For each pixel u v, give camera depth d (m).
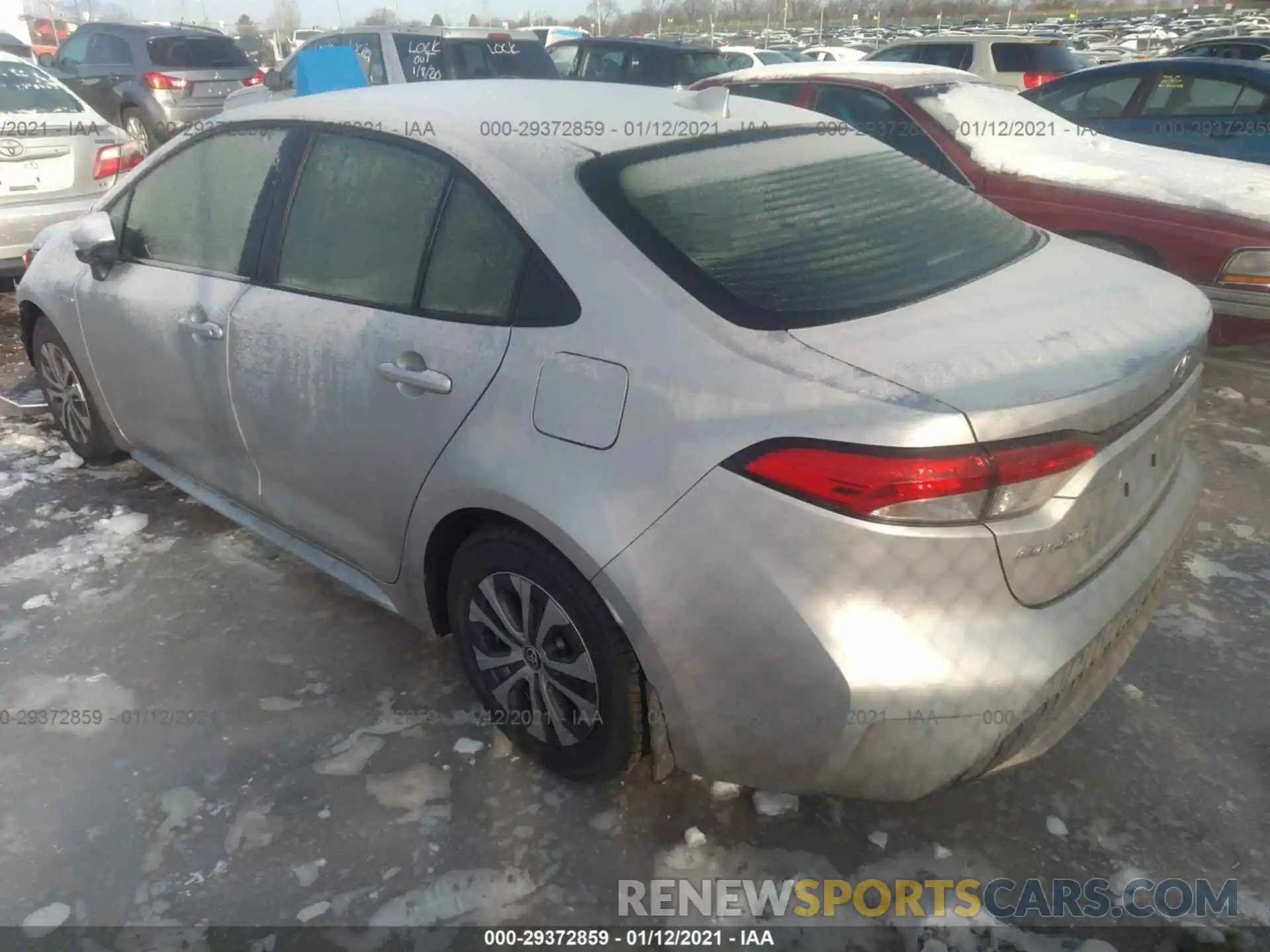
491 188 2.24
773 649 1.81
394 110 2.58
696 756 2.04
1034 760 2.43
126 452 3.88
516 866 2.16
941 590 1.73
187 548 3.40
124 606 3.07
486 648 2.43
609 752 2.19
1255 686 2.68
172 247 3.16
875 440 1.68
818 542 1.74
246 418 2.85
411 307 2.37
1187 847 2.20
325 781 2.38
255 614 3.03
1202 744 2.48
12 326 5.91
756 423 1.78
